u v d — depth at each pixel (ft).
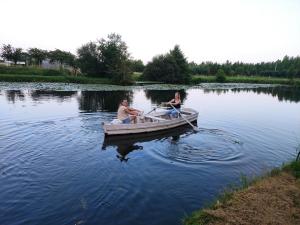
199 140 34.76
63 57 187.73
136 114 39.70
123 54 153.89
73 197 18.88
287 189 17.89
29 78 128.98
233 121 49.55
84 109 55.06
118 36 155.74
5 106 55.42
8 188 19.72
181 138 35.68
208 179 22.86
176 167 25.25
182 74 180.34
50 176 22.11
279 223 13.99
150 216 16.96
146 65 185.68
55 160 25.66
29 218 16.17
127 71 148.66
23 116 45.47
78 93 89.25
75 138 33.09
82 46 159.43
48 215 16.57
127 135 35.63
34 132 34.88
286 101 89.81
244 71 293.43
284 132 41.88
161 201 18.89
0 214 16.47
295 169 21.49
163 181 22.21
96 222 16.07
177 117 44.06
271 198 16.62
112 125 34.04
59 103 62.85
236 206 15.70
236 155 29.17
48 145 29.86
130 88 122.11
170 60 177.27
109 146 30.94
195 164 26.16
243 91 134.41
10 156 25.94
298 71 256.11
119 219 16.49
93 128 38.34
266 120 52.11
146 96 90.02
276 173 21.04
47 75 148.25
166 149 30.66
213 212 14.98
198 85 170.91
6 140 30.86
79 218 16.39
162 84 161.58
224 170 24.93
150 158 27.48
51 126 38.60
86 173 23.09
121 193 19.79
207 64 291.58
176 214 17.28
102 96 83.10
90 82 143.33
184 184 21.77
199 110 62.75
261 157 29.07
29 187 20.03
